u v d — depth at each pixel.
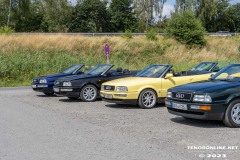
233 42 45.47
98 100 13.77
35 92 17.50
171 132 7.58
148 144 6.58
